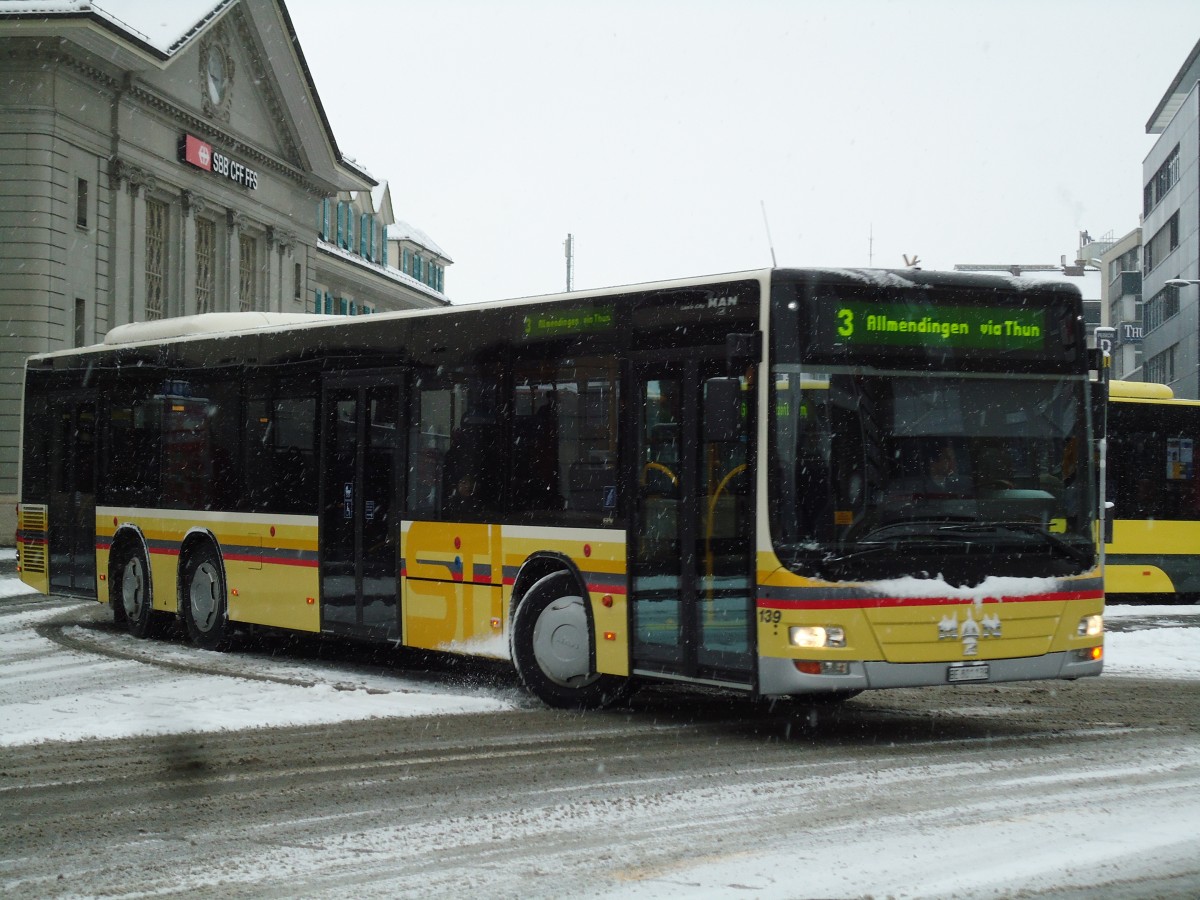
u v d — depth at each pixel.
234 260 52.81
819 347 10.01
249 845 7.11
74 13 40.75
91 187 43.84
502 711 11.78
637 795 8.29
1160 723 11.13
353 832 7.38
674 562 10.79
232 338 15.98
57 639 17.39
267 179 55.56
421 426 13.33
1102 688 13.35
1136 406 22.66
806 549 9.83
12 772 9.07
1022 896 6.04
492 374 12.59
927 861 6.64
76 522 18.52
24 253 41.59
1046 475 10.42
